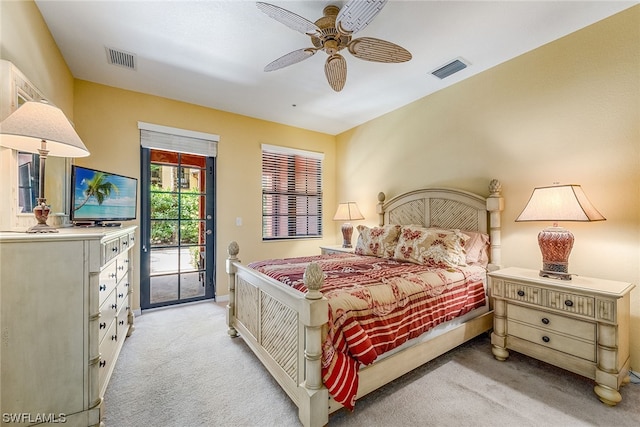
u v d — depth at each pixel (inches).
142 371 80.8
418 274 84.9
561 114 90.5
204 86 123.3
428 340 79.2
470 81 116.0
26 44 69.7
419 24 83.4
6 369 49.4
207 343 99.2
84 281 55.8
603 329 67.2
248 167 159.6
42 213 58.9
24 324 50.9
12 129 52.4
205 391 71.9
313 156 185.0
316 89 126.6
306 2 73.7
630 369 76.4
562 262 80.4
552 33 88.4
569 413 63.4
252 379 77.4
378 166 161.3
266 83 120.7
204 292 148.2
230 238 153.5
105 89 121.6
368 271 88.5
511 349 84.9
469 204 113.7
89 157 117.6
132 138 127.1
